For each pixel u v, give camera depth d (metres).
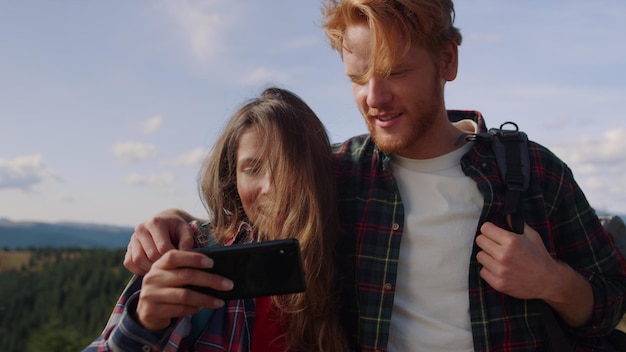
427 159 2.13
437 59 1.99
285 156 1.99
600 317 2.07
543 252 1.96
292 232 1.96
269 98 2.14
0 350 22.23
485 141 2.15
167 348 1.79
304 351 1.98
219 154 2.16
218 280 1.65
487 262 1.95
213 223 2.18
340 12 1.96
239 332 1.97
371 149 2.23
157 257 1.83
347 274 2.09
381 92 1.90
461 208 2.07
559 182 2.16
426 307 2.03
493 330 2.00
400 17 1.87
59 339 16.73
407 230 2.07
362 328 2.01
